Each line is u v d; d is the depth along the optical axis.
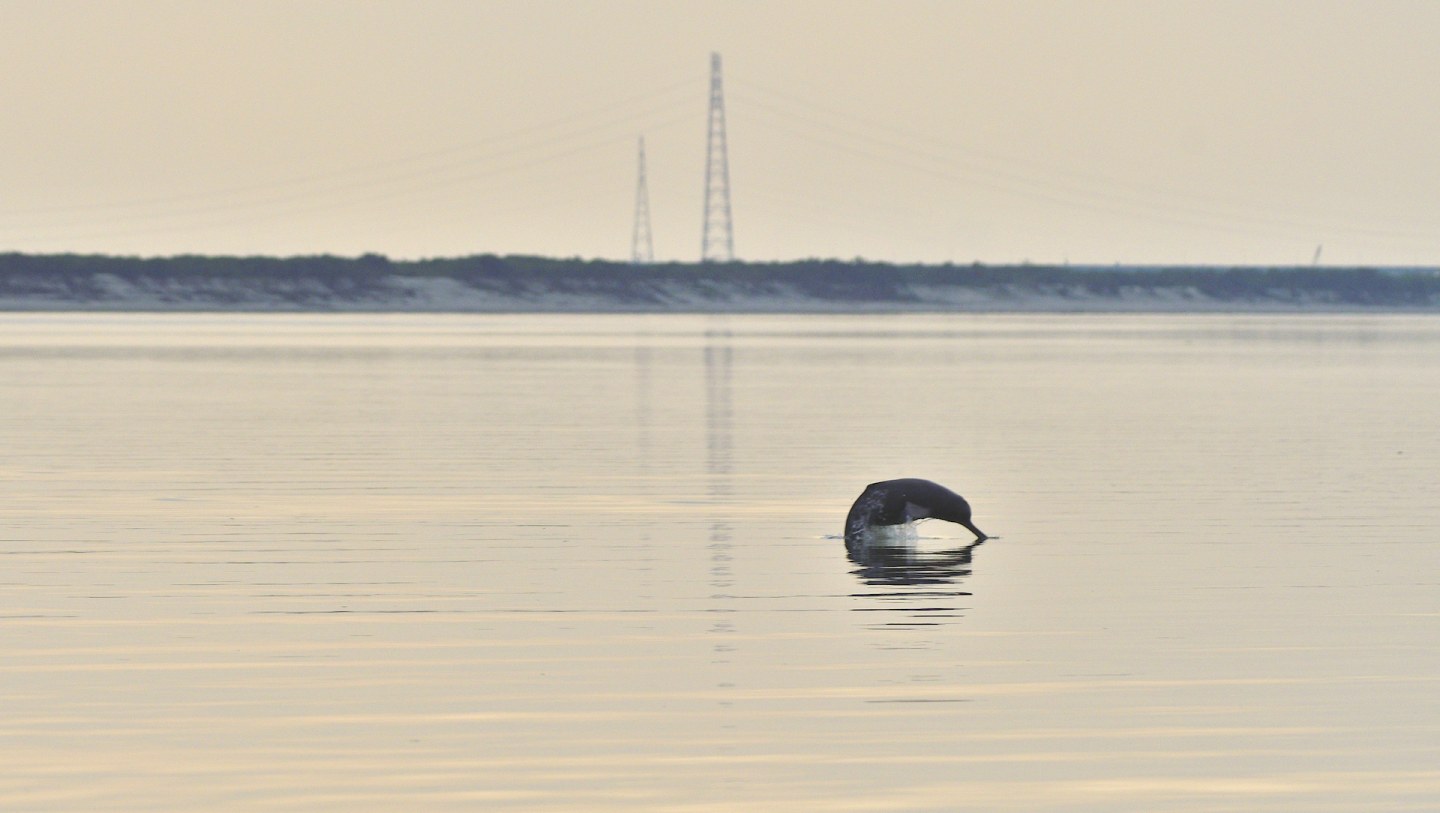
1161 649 51.00
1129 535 73.75
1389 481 93.56
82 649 50.72
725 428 126.69
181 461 103.19
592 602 58.25
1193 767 39.62
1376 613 56.38
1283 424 130.62
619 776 38.91
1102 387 175.50
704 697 45.41
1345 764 39.84
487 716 43.56
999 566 65.62
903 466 101.12
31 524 76.56
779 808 36.88
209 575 63.47
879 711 44.06
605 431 123.94
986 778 38.84
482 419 134.38
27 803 37.03
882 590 60.44
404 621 54.97
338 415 137.75
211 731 42.19
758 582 62.03
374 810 36.69
